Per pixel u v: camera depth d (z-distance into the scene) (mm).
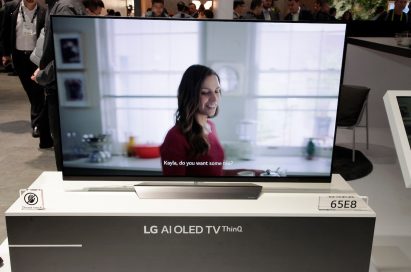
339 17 6535
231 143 1976
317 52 1854
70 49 1815
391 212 3055
